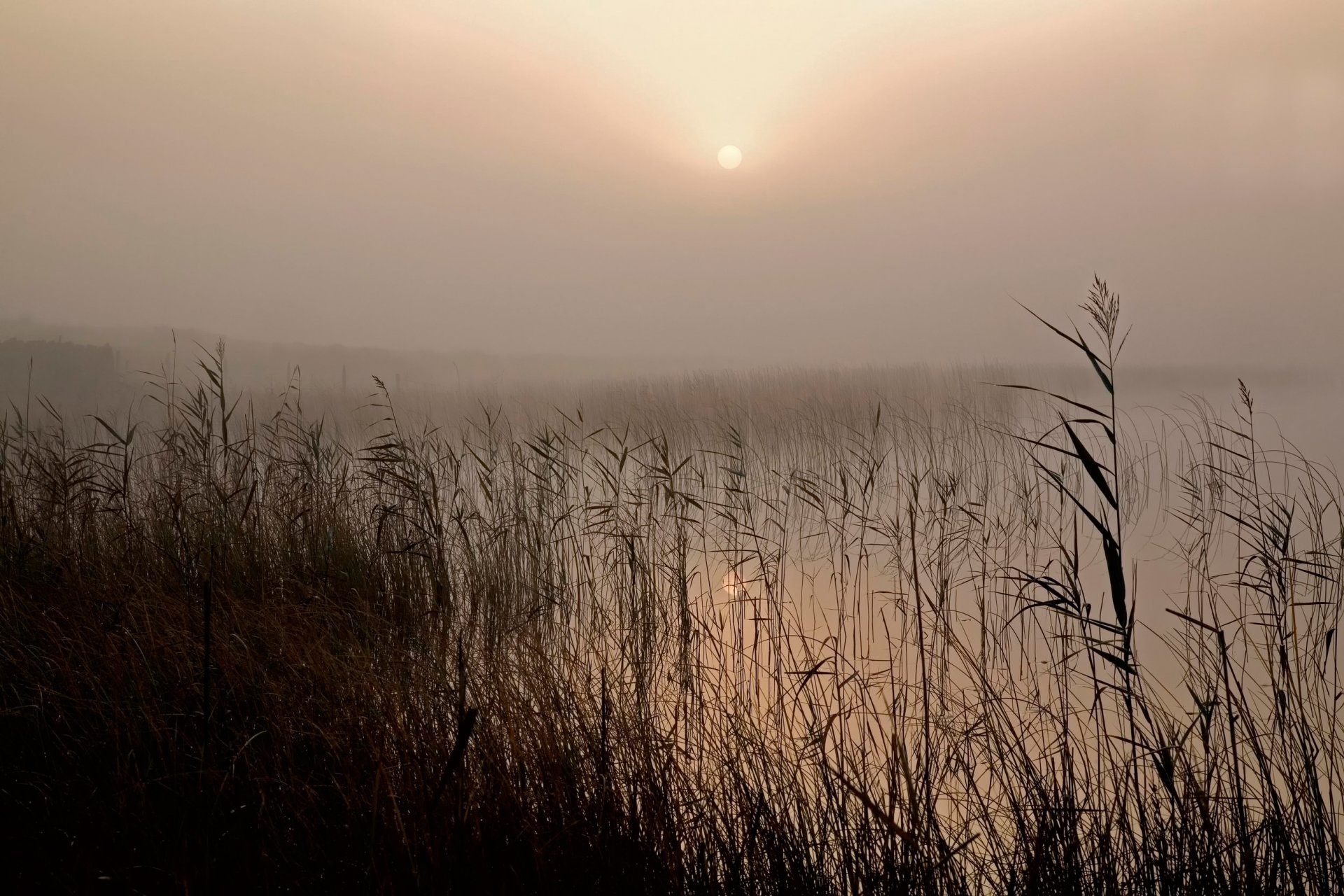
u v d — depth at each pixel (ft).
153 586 12.48
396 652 11.16
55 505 15.51
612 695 10.36
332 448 19.92
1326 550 15.56
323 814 7.76
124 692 9.27
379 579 15.78
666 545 18.69
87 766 8.56
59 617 11.25
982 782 9.17
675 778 8.18
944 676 11.35
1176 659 12.69
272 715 8.99
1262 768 7.59
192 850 7.20
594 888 6.83
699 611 15.21
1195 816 7.25
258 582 14.35
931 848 6.93
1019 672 12.28
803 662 12.56
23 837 7.52
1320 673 10.30
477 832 7.06
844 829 7.31
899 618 15.11
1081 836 7.61
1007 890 6.87
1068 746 8.64
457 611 14.47
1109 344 7.60
